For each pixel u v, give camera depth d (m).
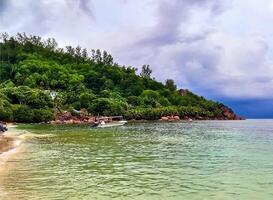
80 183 28.67
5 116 139.88
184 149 54.56
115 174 32.75
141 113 192.88
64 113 164.12
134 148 55.16
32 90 165.88
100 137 76.69
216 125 155.25
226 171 34.75
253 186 28.16
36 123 147.00
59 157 43.25
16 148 51.84
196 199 24.34
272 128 139.25
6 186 27.23
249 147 58.56
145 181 29.75
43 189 26.41
